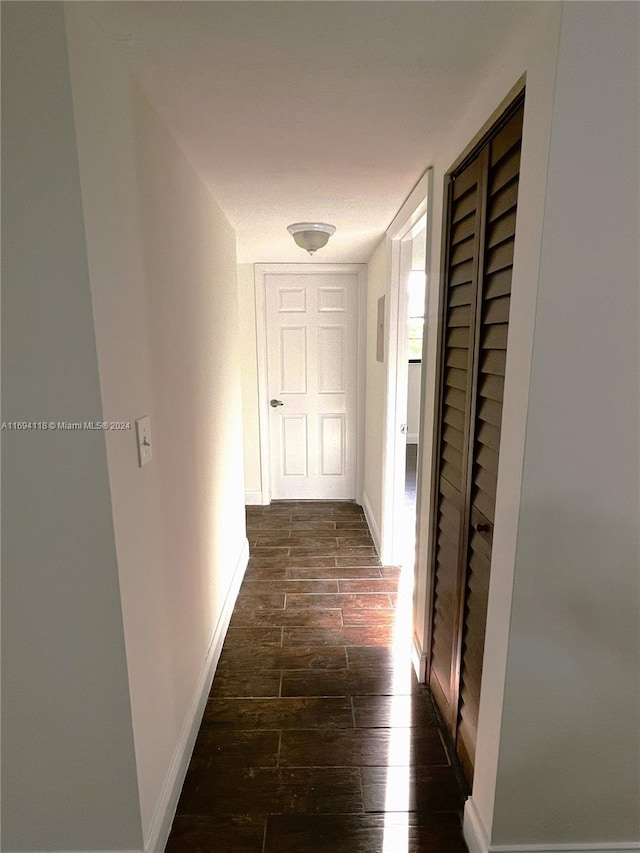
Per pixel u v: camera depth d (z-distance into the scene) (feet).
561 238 2.88
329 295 11.93
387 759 5.12
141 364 3.78
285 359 12.26
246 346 12.09
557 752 3.72
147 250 3.92
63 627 3.41
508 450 3.43
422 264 11.27
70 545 3.27
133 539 3.62
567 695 3.60
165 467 4.39
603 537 3.31
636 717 3.65
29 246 2.86
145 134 3.85
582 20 2.62
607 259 2.90
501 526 3.59
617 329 3.00
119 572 3.36
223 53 3.27
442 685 5.55
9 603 3.36
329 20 2.90
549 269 2.91
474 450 4.33
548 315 2.97
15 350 2.99
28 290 2.92
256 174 5.57
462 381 4.67
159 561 4.22
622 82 2.70
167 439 4.45
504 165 3.61
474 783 4.27
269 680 6.30
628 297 2.95
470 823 4.22
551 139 2.76
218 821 4.48
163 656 4.33
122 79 3.38
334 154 5.07
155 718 4.12
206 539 6.10
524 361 3.14
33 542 3.27
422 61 3.40
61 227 2.84
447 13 2.85
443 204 4.89
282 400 12.50
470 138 4.05
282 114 4.17
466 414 4.48
